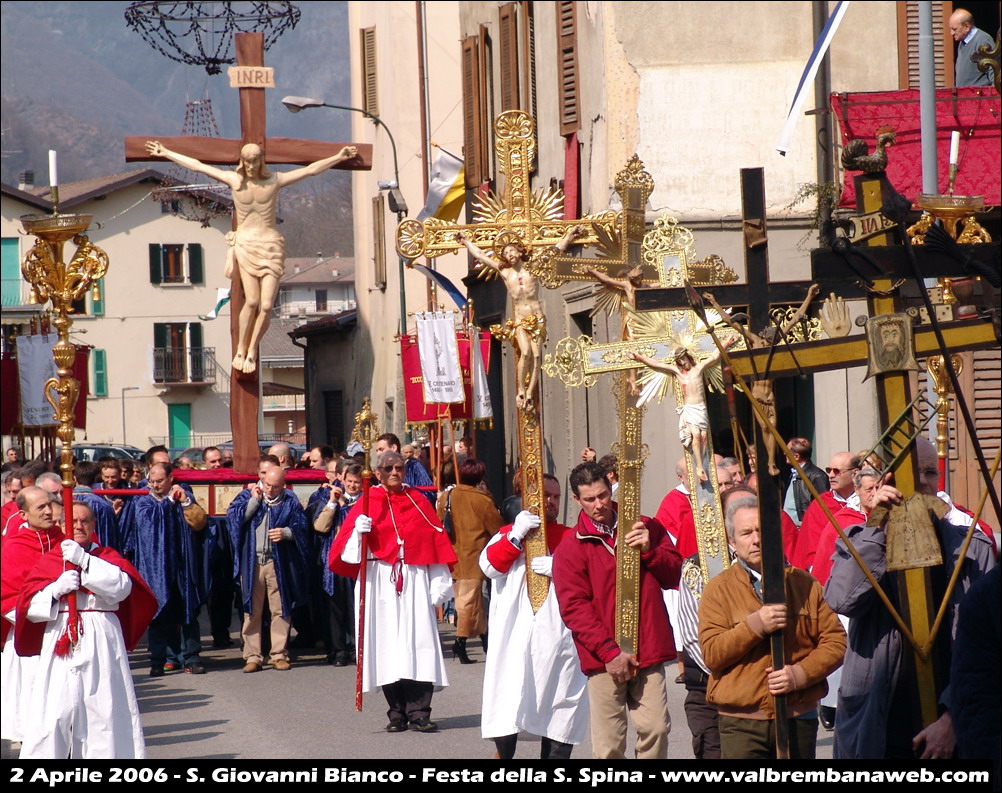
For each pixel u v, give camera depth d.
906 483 6.97
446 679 13.51
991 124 19.80
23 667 11.73
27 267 11.70
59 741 10.91
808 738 7.55
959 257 6.80
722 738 7.70
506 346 31.22
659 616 9.05
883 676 7.51
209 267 76.19
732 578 7.68
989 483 6.50
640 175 9.77
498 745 11.25
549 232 11.92
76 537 11.12
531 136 12.02
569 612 9.08
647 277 9.70
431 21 40.16
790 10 21.98
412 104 40.72
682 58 22.11
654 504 21.02
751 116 21.94
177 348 75.94
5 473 17.75
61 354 11.54
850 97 20.56
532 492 11.17
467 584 17.36
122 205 73.31
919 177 19.66
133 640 11.46
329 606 17.86
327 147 22.72
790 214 21.45
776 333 7.04
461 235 12.02
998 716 6.04
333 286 103.50
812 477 14.06
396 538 13.67
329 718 14.13
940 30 21.84
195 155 22.28
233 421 22.14
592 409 24.38
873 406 20.39
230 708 14.83
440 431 22.00
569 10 24.67
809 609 7.54
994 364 19.02
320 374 53.19
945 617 7.20
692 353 9.50
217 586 19.97
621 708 9.05
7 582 11.05
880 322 6.88
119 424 75.38
